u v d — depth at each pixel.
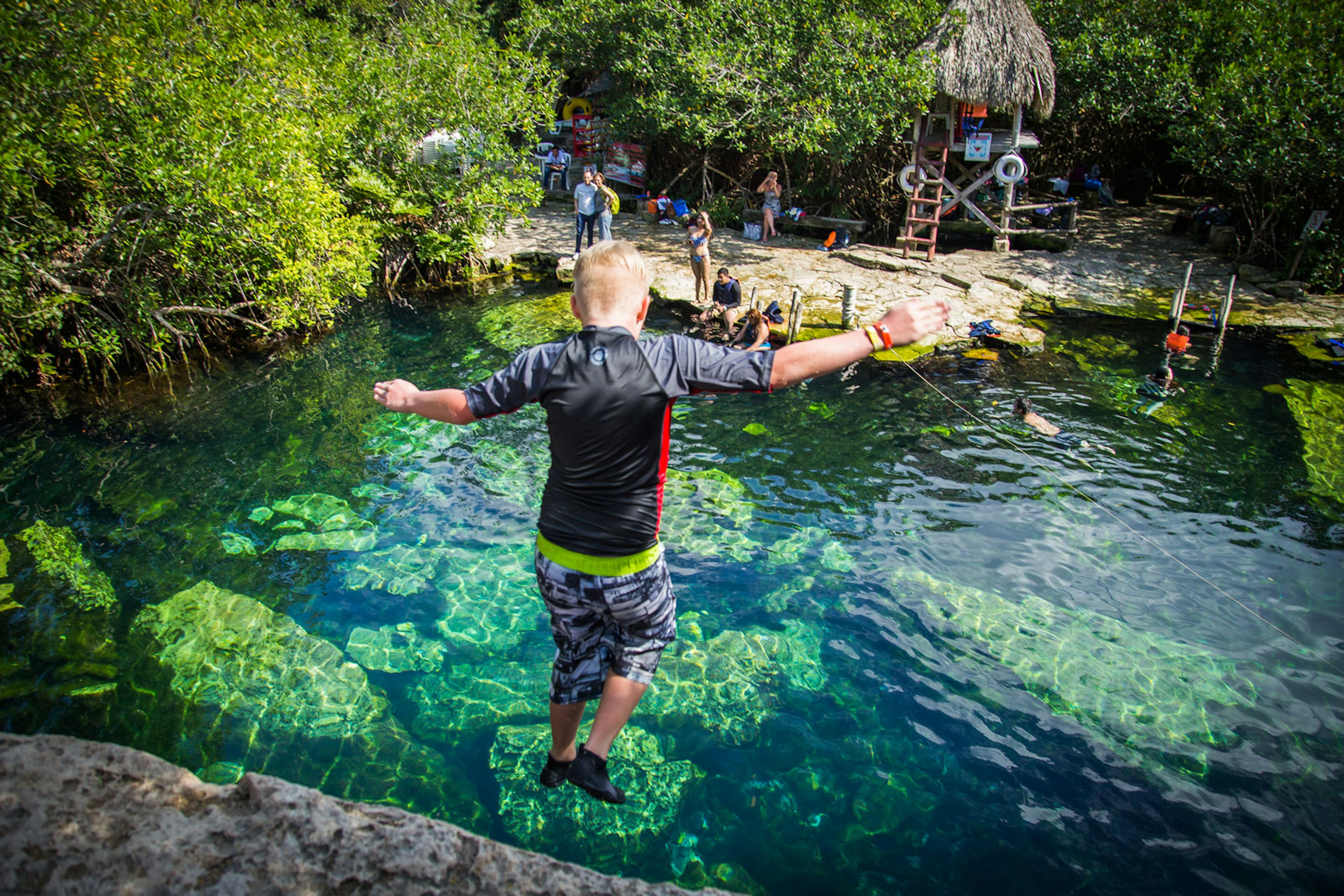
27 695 5.07
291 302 11.95
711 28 16.20
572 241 17.92
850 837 4.22
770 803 4.42
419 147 16.03
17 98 9.14
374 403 10.20
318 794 2.27
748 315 12.47
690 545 7.12
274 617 5.92
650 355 2.17
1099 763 4.80
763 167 20.45
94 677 5.25
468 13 21.19
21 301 9.34
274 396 10.41
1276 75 14.94
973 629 6.06
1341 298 14.75
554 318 13.73
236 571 6.55
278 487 8.02
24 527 7.19
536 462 8.72
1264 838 4.29
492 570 6.62
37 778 2.23
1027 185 21.11
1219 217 17.67
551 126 17.02
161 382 10.78
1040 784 4.63
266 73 12.52
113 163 9.79
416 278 15.90
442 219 16.16
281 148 11.28
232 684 5.20
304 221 11.36
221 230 10.64
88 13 9.52
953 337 13.16
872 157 19.16
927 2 15.93
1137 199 21.89
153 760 2.35
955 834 4.26
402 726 4.88
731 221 19.91
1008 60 15.51
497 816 4.25
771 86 15.91
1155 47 17.67
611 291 2.26
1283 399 10.81
